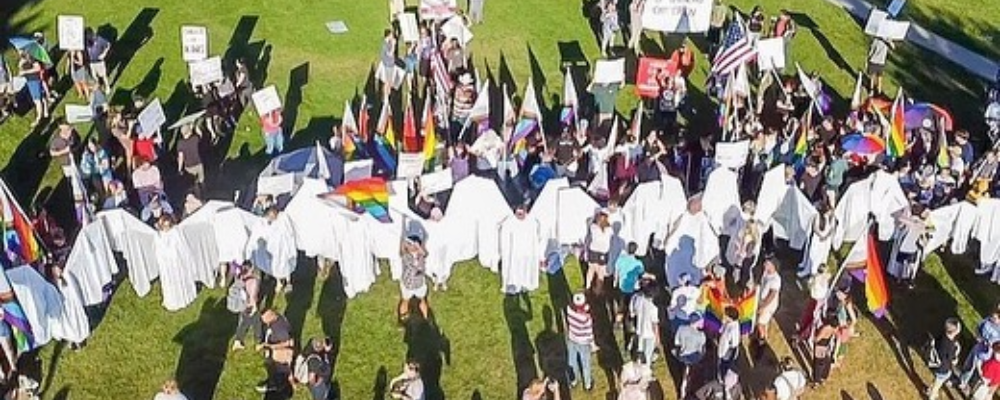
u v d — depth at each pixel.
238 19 31.84
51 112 27.45
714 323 20.39
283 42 30.91
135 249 21.59
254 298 20.83
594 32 32.25
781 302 22.97
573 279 23.45
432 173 22.77
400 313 22.14
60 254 22.05
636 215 22.70
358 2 32.97
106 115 25.58
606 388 20.94
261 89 27.81
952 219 23.47
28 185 25.08
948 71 31.30
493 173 24.73
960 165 24.55
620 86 27.61
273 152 26.08
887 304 22.88
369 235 22.11
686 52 29.72
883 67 29.81
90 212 22.70
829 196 23.81
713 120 28.39
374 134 25.97
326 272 23.19
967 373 20.75
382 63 28.03
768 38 28.53
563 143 24.86
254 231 21.84
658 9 30.53
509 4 33.22
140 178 23.16
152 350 21.30
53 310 20.38
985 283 23.92
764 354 21.72
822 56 31.56
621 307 22.48
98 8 31.98
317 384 19.50
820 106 27.25
